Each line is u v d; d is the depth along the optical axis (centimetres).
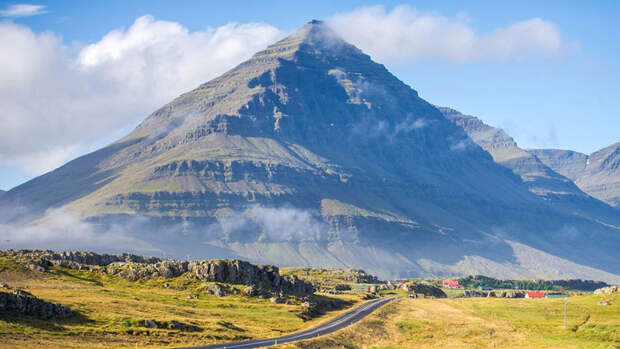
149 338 17650
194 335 18638
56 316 18312
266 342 18338
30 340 15762
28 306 17888
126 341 17075
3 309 17412
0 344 15050
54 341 16038
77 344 16062
